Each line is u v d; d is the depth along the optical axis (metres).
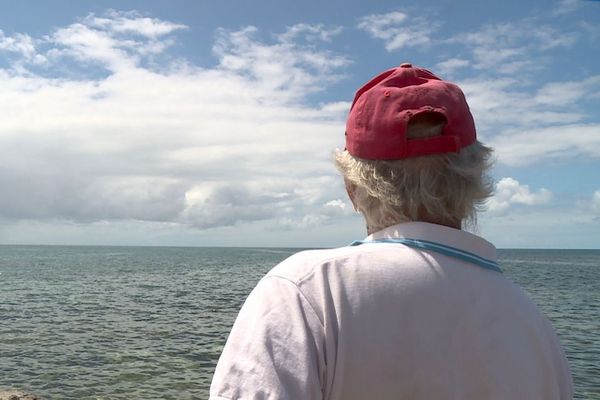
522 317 1.53
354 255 1.44
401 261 1.44
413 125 1.51
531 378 1.49
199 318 23.44
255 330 1.32
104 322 21.84
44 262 82.62
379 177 1.52
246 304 1.42
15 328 19.97
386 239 1.52
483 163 1.59
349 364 1.32
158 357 15.30
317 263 1.43
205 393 11.84
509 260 111.81
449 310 1.41
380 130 1.50
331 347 1.32
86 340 17.78
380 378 1.33
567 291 39.06
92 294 33.72
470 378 1.40
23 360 14.73
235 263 88.38
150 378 13.03
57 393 11.74
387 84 1.57
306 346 1.29
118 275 53.22
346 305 1.36
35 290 35.75
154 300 30.81
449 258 1.48
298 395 1.24
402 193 1.51
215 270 66.00
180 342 17.64
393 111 1.49
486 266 1.54
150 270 63.78
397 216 1.55
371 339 1.34
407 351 1.35
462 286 1.45
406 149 1.48
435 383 1.36
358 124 1.55
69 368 13.89
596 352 16.73
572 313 26.55
